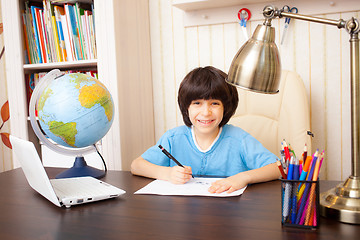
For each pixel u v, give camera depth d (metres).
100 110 1.18
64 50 1.86
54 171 1.25
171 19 1.95
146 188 0.96
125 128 1.76
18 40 1.89
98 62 1.72
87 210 0.79
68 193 0.87
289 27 1.72
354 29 0.67
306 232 0.63
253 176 0.96
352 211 0.66
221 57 1.86
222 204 0.80
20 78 1.91
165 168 1.07
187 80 1.16
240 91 1.59
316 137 1.74
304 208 0.65
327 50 1.68
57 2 1.84
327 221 0.68
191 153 1.26
